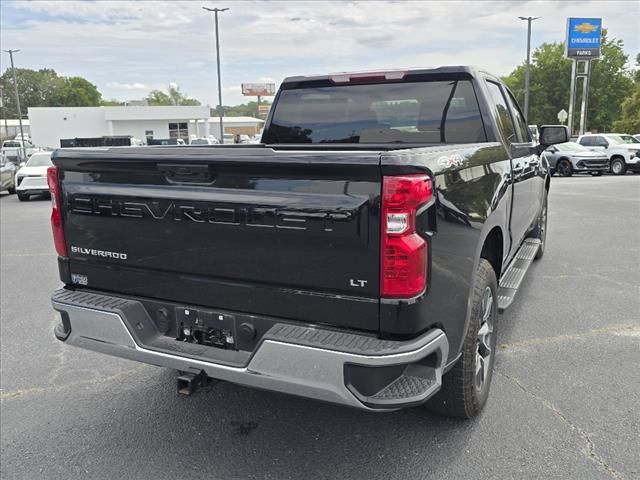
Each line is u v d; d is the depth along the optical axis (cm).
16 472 293
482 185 304
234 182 253
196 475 287
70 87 12150
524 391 360
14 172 2031
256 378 251
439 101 410
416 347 232
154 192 275
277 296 256
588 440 304
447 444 304
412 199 225
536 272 652
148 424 338
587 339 447
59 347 463
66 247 316
